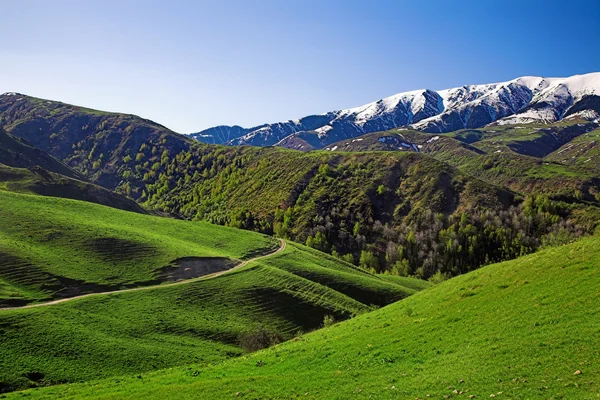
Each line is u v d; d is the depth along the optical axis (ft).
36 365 176.45
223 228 501.15
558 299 119.65
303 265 411.34
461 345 113.19
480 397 83.25
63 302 244.01
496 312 128.06
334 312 322.34
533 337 102.73
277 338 242.78
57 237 317.42
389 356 121.49
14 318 207.92
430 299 175.22
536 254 174.19
